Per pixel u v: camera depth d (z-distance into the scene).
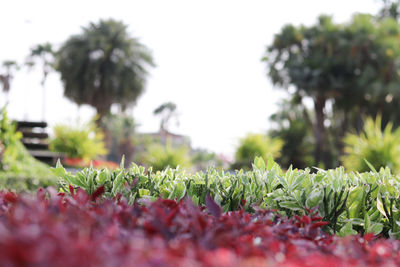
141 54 28.97
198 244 1.28
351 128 28.78
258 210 1.99
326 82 24.94
